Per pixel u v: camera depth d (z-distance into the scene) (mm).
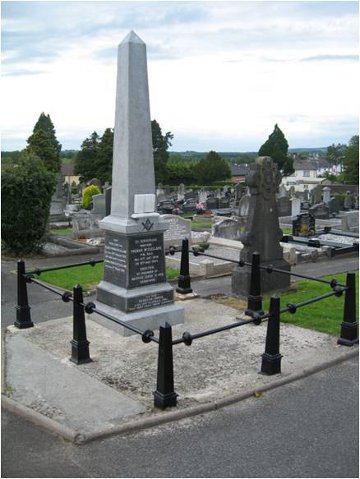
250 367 7879
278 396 6969
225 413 6480
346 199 35156
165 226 9586
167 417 6254
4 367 7867
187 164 70438
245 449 5660
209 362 8086
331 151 124812
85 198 32625
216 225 20547
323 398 6914
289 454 5570
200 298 11836
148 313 9461
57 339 9109
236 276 11914
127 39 9094
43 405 6621
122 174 9352
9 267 15609
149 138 9438
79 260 16859
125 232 9086
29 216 16969
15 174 16641
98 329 9586
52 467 5309
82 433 5855
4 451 5613
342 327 8844
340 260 17562
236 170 91375
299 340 9039
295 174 102000
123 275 9422
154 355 8383
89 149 62188
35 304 11523
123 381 7395
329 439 5879
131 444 5754
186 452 5598
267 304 11148
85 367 7887
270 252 12078
